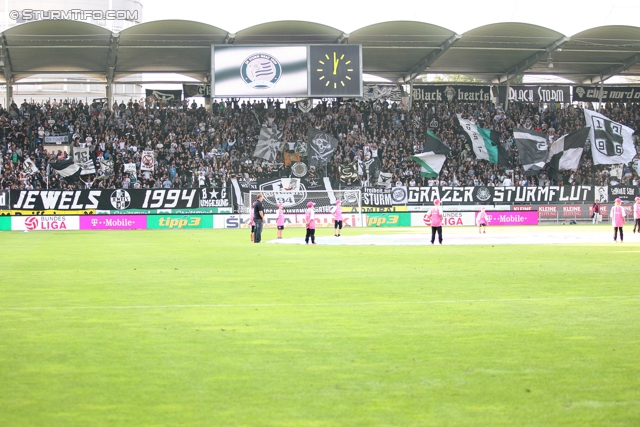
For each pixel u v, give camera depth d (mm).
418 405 7156
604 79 70062
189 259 24109
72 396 7488
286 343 9930
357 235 42656
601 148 63906
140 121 63844
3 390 7703
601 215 61750
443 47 59719
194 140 63531
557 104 70875
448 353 9305
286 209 59312
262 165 62812
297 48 58281
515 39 59312
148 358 9062
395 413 6922
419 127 66500
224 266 21344
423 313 12375
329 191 59406
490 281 17031
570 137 64000
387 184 62188
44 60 61594
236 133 64312
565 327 11039
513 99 70250
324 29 57500
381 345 9781
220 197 58562
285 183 59812
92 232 49781
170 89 67250
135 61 63031
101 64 63469
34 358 9078
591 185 62312
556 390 7648
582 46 62000
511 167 65062
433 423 6652
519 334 10508
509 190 61000
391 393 7547
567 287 15836
